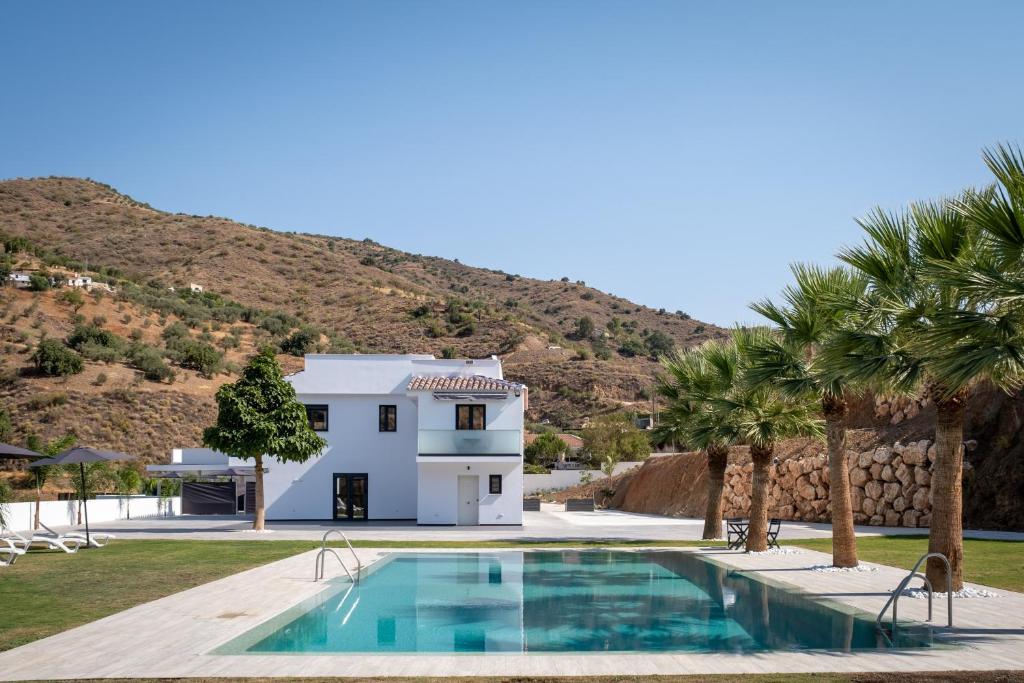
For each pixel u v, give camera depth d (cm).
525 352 10269
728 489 3912
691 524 3497
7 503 2819
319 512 3516
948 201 1315
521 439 3288
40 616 1205
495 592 1566
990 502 2894
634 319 14338
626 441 6328
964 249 1314
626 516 4219
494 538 2656
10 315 6762
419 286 13362
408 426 3547
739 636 1113
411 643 1083
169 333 7675
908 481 3156
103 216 13475
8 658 932
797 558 2033
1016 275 1174
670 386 2647
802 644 1043
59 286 7719
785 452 3866
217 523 3388
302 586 1544
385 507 3516
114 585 1532
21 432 5369
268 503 3516
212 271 11375
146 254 11988
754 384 1852
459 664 923
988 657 938
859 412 3772
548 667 908
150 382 6481
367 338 10044
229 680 841
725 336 13688
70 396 5878
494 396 3284
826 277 1755
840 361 1485
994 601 1329
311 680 843
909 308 1390
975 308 1228
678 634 1140
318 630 1166
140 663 909
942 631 1103
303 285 11644
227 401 2803
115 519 3628
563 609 1370
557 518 3994
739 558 2056
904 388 1431
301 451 2833
